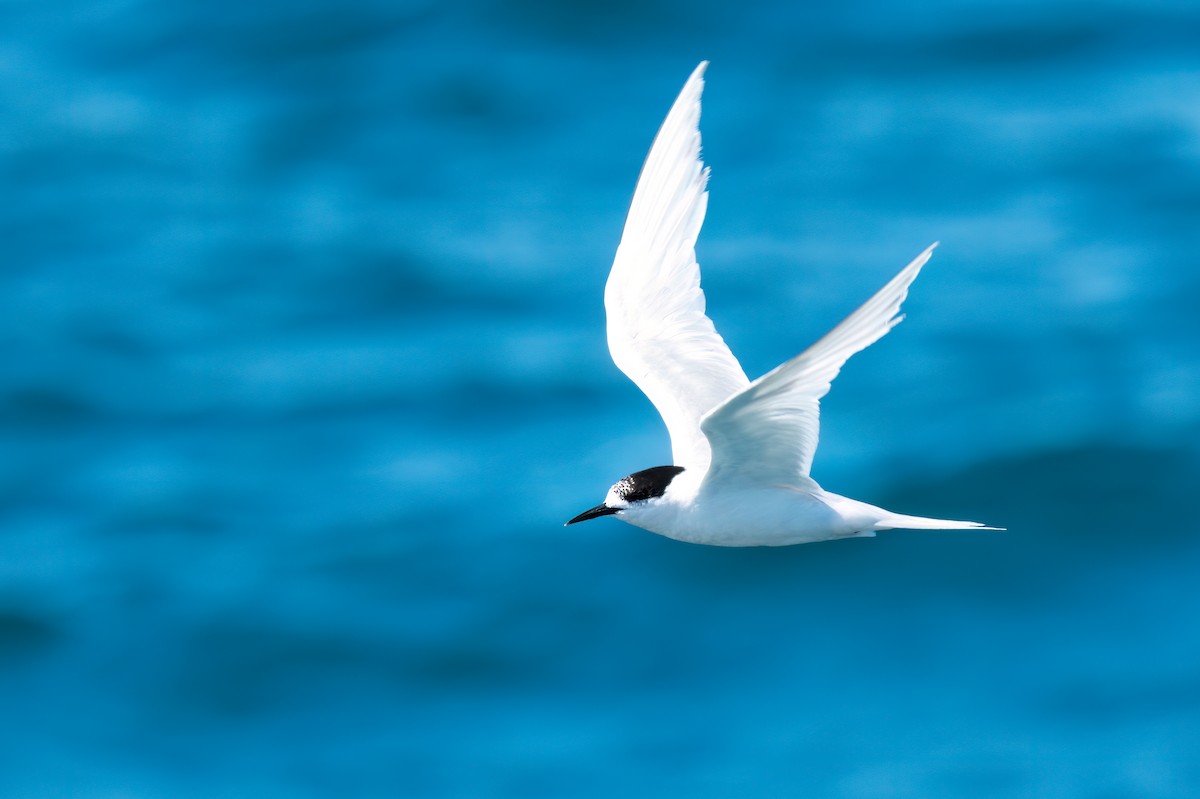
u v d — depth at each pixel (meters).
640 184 11.50
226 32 29.53
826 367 8.87
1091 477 19.81
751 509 9.87
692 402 10.87
